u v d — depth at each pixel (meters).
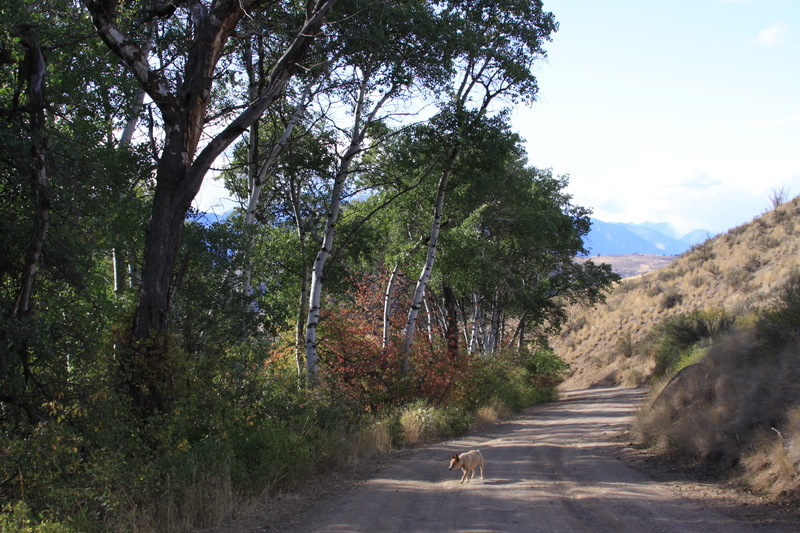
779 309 14.35
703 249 59.91
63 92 11.80
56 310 9.78
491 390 27.02
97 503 7.33
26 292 8.59
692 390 13.20
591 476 9.89
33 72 9.33
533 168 34.03
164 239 10.65
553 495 8.31
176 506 7.67
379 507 7.95
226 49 15.49
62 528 6.32
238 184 20.41
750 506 7.28
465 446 14.79
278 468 9.79
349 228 21.30
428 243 23.64
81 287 10.08
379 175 20.22
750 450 9.02
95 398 8.50
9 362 7.95
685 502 7.65
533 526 6.56
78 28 12.48
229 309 13.77
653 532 6.16
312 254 20.36
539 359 39.41
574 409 27.84
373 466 11.89
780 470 8.00
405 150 19.14
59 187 9.66
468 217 26.41
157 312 10.38
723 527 6.31
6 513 6.75
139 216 12.46
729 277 49.31
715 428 10.45
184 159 10.99
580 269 41.25
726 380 11.89
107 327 10.40
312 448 11.31
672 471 10.08
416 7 15.47
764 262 48.09
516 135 20.08
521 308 37.44
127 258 14.68
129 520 7.02
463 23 17.77
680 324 37.00
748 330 14.39
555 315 41.59
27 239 9.33
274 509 8.27
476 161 19.70
